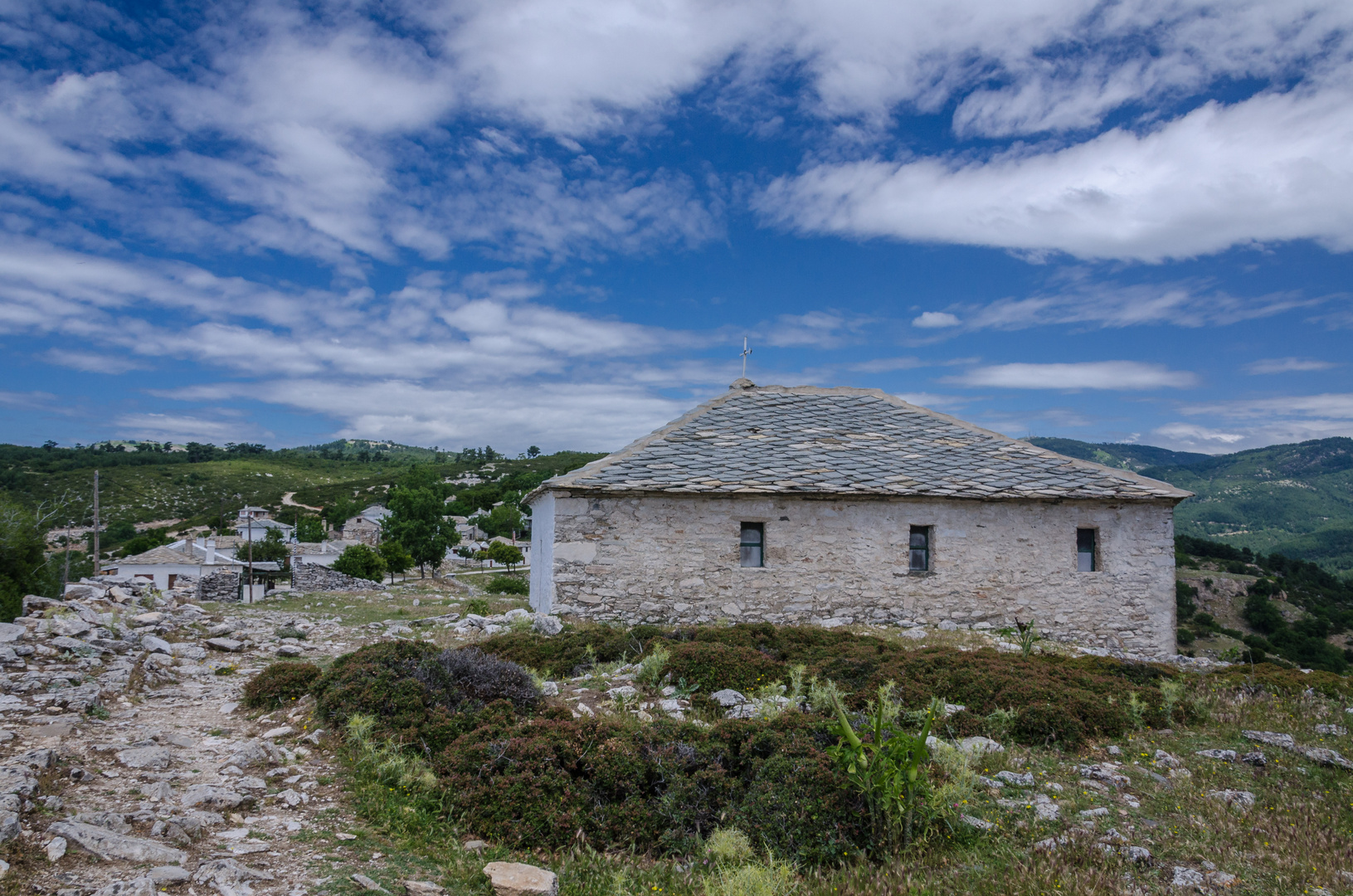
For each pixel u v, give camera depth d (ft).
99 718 25.49
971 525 55.98
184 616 50.11
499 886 14.93
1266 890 16.66
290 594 94.32
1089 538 58.54
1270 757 26.35
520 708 27.14
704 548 51.88
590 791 20.21
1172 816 20.88
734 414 63.87
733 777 21.08
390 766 20.85
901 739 19.11
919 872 17.11
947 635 50.72
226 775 20.30
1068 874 16.63
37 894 11.92
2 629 32.27
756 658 32.91
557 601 50.06
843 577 53.72
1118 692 32.01
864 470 56.75
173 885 13.15
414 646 30.66
